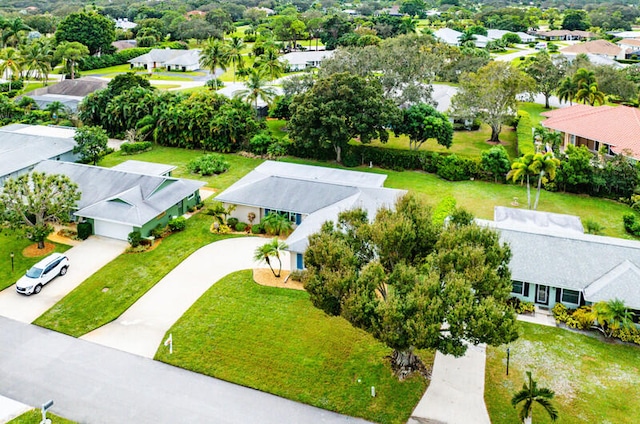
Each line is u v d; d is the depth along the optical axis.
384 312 25.52
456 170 61.91
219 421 26.55
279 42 158.50
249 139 71.62
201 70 133.50
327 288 27.53
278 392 28.66
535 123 85.12
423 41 114.38
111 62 137.62
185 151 72.94
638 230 48.09
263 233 47.88
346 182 53.53
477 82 73.06
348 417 26.95
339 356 31.47
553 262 37.03
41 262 39.81
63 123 81.12
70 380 29.50
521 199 56.59
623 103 97.69
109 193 49.22
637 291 33.69
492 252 28.64
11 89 106.75
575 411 27.30
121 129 79.75
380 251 29.88
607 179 56.44
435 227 31.03
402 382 29.34
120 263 42.38
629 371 30.44
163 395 28.41
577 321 34.66
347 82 63.03
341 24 155.38
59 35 134.25
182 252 44.28
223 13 186.12
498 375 30.14
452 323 25.42
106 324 34.78
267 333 33.59
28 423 26.23
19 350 32.03
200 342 32.81
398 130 67.62
